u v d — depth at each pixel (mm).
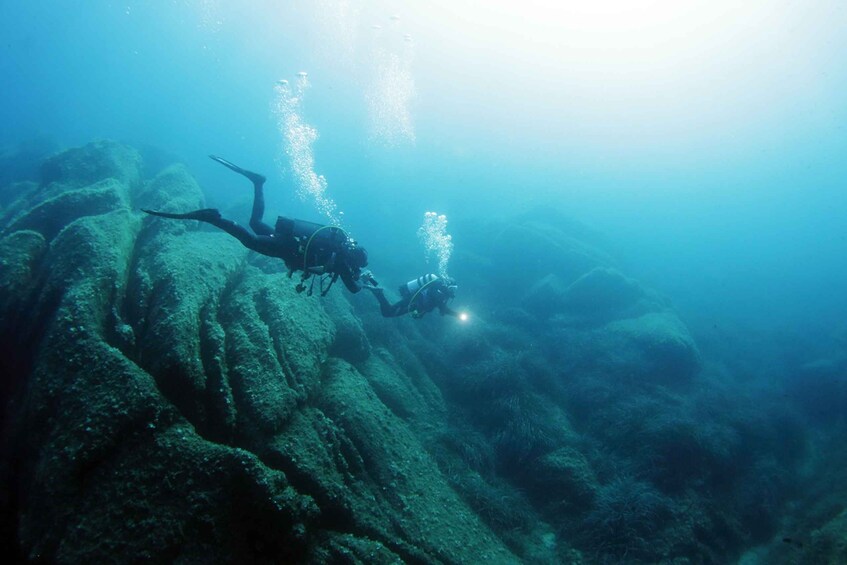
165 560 3391
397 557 4359
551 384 9164
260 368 4902
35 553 3303
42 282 5016
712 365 13398
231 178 38156
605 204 64438
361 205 28562
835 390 12133
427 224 20203
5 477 3889
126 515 3492
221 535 3658
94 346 4168
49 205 6859
